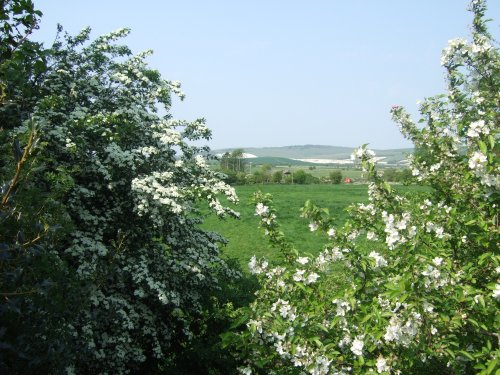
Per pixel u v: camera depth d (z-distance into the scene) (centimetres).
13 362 346
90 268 622
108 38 896
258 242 1998
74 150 648
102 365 692
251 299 902
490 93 557
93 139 761
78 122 688
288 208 3131
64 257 688
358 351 386
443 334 376
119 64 884
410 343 370
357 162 465
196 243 851
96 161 718
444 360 390
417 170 560
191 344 808
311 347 414
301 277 453
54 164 686
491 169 401
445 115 561
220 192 789
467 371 408
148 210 720
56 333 386
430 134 541
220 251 966
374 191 490
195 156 873
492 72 562
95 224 735
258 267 491
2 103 399
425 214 472
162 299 692
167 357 817
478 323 372
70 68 834
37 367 361
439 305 374
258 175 6438
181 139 810
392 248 436
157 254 794
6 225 329
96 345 687
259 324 423
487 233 432
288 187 5006
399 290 352
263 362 423
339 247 443
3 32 389
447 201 530
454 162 511
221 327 845
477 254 465
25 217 339
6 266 315
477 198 463
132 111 789
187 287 838
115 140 730
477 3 581
